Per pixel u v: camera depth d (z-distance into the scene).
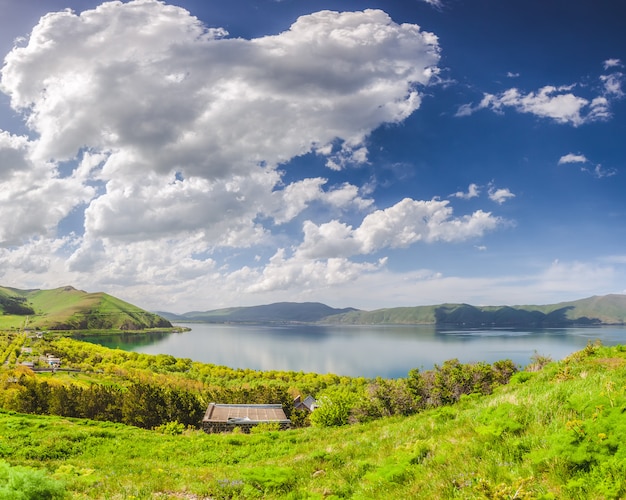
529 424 11.56
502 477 9.03
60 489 11.37
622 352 22.00
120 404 90.25
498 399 16.42
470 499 8.44
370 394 32.28
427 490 9.62
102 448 26.22
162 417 86.88
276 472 13.78
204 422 80.00
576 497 7.61
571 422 9.10
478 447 11.00
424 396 30.83
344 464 14.55
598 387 12.98
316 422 38.06
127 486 13.86
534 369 27.72
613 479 7.69
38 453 23.95
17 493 10.47
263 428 62.28
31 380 115.56
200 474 16.78
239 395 113.31
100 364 197.50
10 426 32.81
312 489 12.26
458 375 31.17
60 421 39.81
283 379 195.00
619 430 8.41
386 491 10.38
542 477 8.70
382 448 15.20
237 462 21.31
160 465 20.17
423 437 14.81
